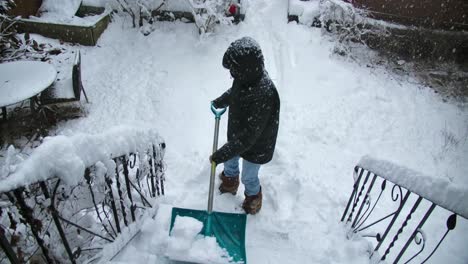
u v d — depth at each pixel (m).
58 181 1.39
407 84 5.42
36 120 4.21
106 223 2.14
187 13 6.25
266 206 2.88
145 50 5.72
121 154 1.77
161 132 4.09
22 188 1.28
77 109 4.54
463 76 5.75
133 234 2.14
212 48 5.70
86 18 5.97
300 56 5.65
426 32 6.26
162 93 4.77
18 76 3.85
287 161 3.46
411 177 1.92
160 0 6.09
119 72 5.25
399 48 6.26
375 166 2.19
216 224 2.36
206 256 2.04
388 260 2.51
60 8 6.05
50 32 5.68
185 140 3.93
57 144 1.38
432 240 2.81
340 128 4.31
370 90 5.12
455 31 6.45
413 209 1.90
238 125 2.23
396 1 6.55
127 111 4.50
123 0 6.05
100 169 1.63
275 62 5.54
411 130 4.44
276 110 2.18
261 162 2.38
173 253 2.01
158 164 2.36
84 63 5.40
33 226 1.42
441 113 4.82
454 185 1.71
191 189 3.03
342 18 6.05
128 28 6.23
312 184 3.16
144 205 2.34
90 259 1.87
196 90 4.84
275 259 2.38
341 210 2.90
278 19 6.61
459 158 4.03
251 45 1.83
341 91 5.04
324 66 5.47
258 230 2.60
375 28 6.21
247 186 2.59
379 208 3.11
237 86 2.06
